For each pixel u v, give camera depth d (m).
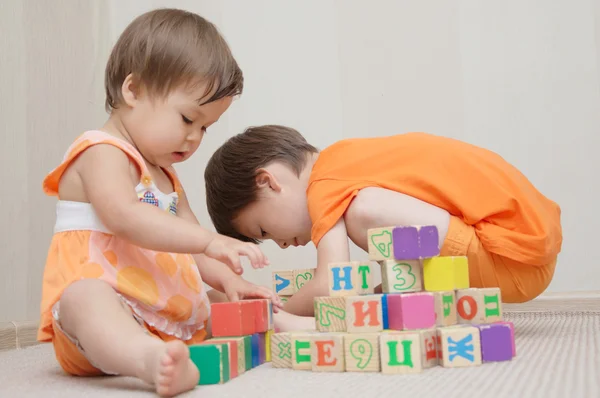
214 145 2.33
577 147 2.09
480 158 1.36
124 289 1.08
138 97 1.19
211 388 0.88
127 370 0.88
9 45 1.81
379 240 1.08
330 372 0.99
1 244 1.71
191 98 1.18
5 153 1.75
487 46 2.17
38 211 1.87
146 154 1.22
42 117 1.92
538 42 2.13
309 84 2.30
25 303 1.79
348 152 1.42
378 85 2.25
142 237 1.05
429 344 0.98
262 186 1.51
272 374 0.99
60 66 2.03
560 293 1.98
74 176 1.13
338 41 2.29
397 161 1.37
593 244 2.05
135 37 1.20
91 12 2.23
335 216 1.34
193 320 1.21
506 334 1.00
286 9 2.33
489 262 1.30
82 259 1.09
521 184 1.33
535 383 0.81
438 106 2.20
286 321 1.29
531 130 2.12
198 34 1.22
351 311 1.02
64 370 1.10
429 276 1.07
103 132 1.15
